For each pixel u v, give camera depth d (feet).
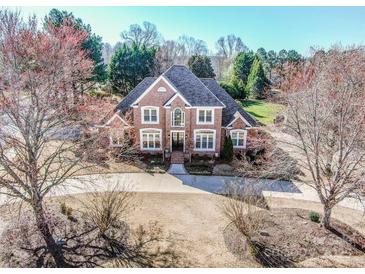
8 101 51.06
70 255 55.21
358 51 77.10
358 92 61.31
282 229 64.59
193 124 104.06
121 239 60.23
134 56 199.82
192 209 72.38
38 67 57.72
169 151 105.60
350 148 58.34
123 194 75.87
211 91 114.93
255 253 56.59
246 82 249.14
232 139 108.17
